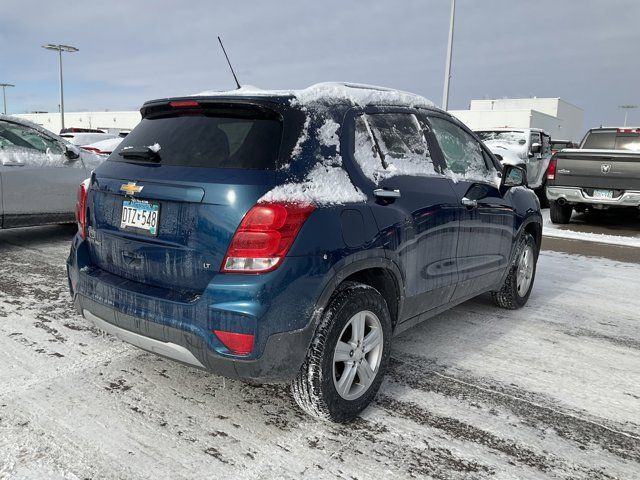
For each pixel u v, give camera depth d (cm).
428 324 437
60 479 223
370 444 259
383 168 300
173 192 250
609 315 479
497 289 451
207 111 279
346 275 260
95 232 292
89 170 687
